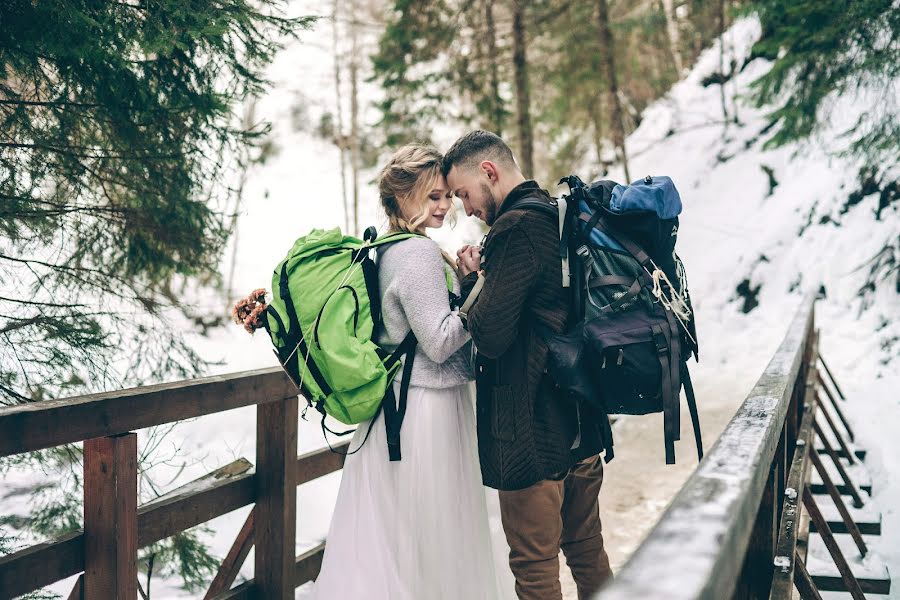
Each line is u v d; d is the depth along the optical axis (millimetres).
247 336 10328
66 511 3639
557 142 17188
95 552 1949
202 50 4230
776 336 9227
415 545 2047
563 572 3471
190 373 4449
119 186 4398
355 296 2008
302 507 5098
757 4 7996
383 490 2084
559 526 2082
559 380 1880
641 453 5875
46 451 3744
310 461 2734
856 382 7086
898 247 8852
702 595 664
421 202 2148
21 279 4070
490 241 1928
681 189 13430
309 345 1979
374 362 1979
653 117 16406
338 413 2021
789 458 3031
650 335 1836
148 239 4465
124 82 4043
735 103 14273
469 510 2129
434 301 1996
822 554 3750
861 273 9078
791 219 10789
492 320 1864
